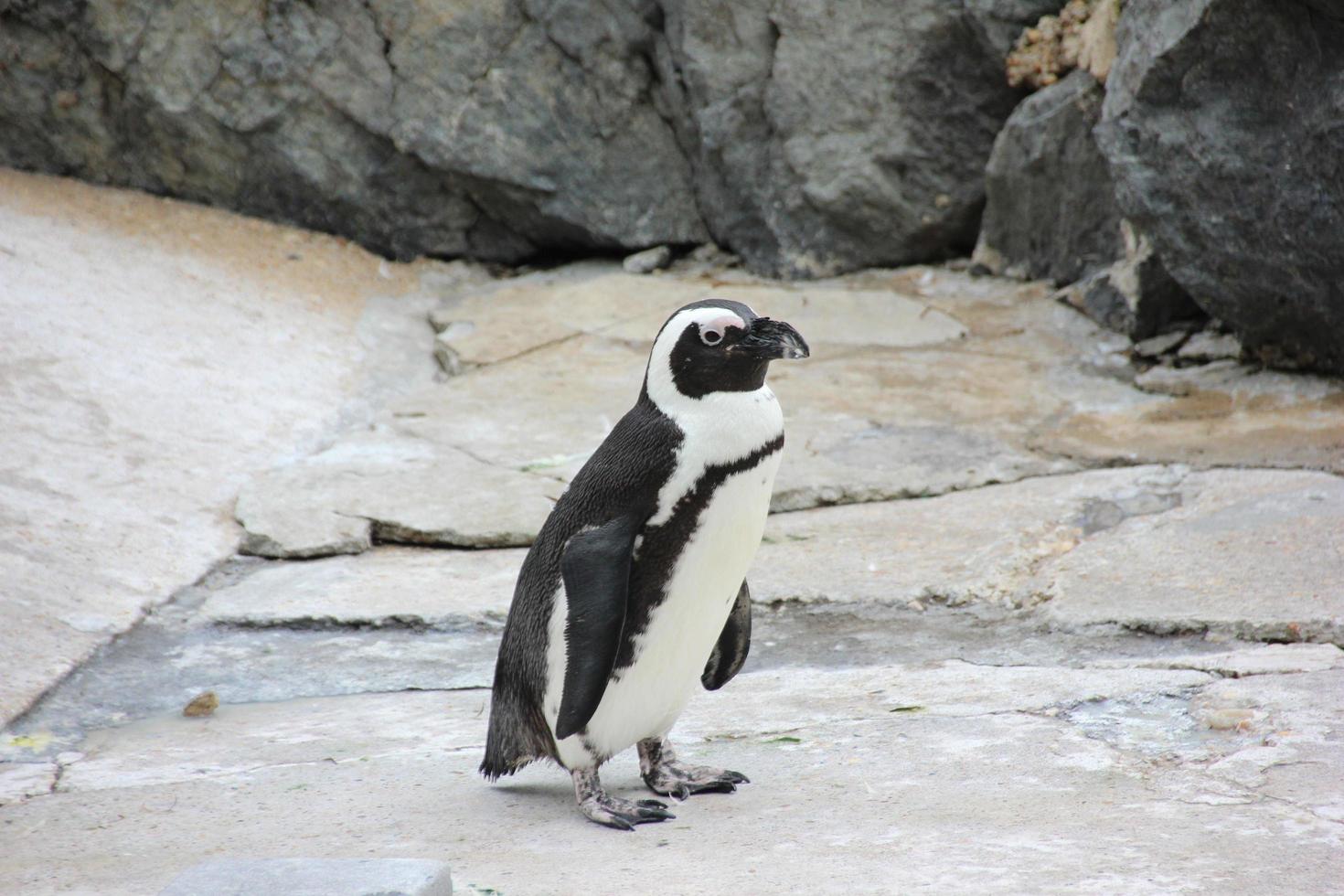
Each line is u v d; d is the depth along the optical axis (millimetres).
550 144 34125
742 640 11773
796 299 31188
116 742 14062
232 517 20938
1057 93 29500
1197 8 22500
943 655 15438
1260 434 21859
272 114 33781
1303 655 13859
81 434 22109
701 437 10008
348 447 23672
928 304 30484
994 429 23328
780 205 33375
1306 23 21344
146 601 18109
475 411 25297
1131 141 24594
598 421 24516
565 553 10141
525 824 10773
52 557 18531
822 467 21781
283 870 8484
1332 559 16547
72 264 28625
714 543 10234
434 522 20375
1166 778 10664
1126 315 27422
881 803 10492
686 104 33688
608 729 10695
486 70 33594
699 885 8859
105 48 33344
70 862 10328
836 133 32438
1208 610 15367
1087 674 13734
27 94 33875
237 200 35062
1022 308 29812
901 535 19281
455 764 12570
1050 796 10352
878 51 31672
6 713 14688
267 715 14797
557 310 31234
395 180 34719
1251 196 23047
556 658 10445
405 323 31328
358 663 16391
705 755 12281
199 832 10930
